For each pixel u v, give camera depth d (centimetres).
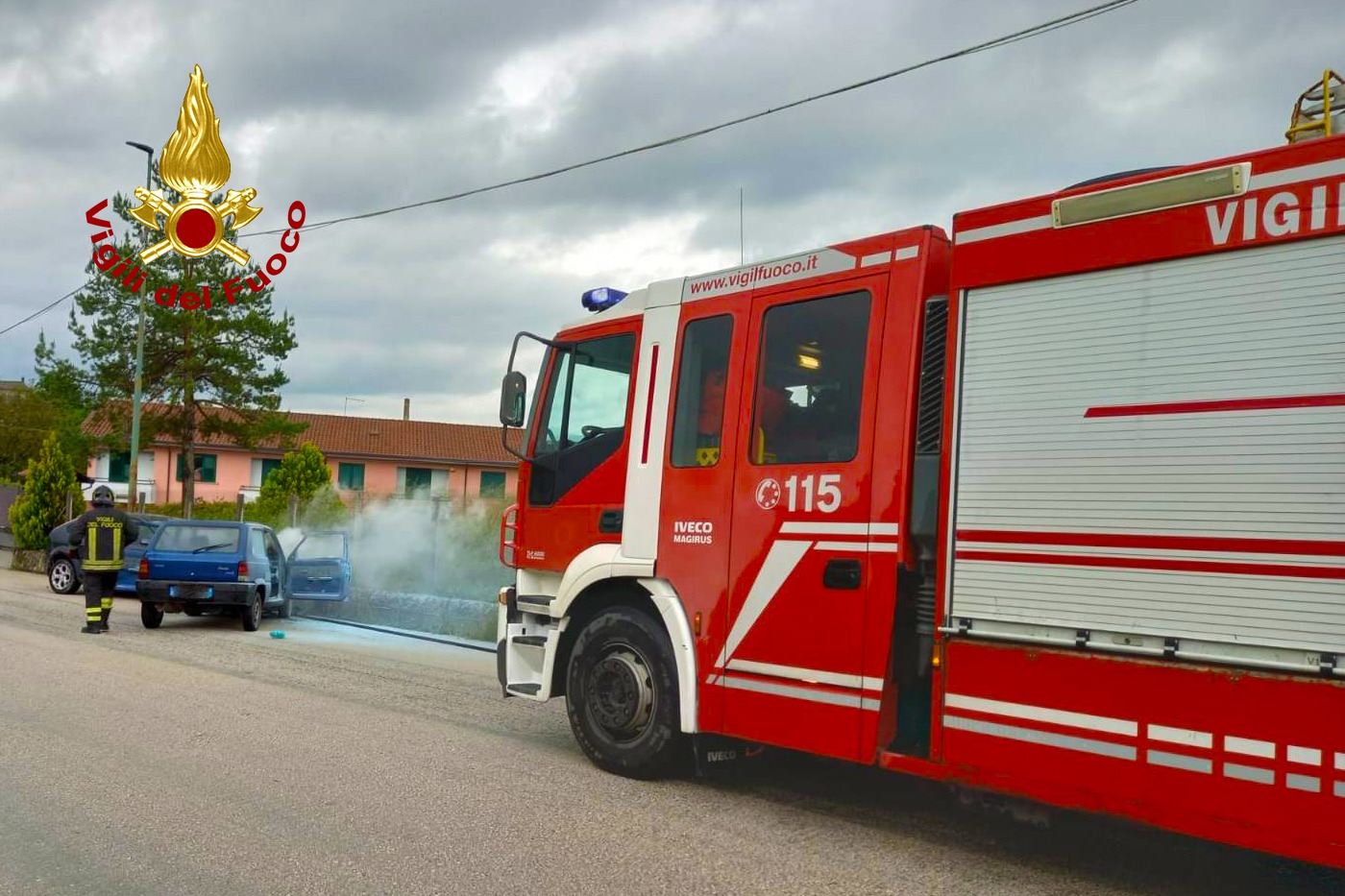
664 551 589
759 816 545
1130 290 411
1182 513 388
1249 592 370
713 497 566
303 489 3108
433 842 488
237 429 3189
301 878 438
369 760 645
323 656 1139
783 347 548
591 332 671
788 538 524
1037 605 425
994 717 435
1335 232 362
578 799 566
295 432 3253
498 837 497
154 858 459
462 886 431
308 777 600
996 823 542
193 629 1387
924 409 484
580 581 634
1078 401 421
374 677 991
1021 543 432
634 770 605
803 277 545
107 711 774
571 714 639
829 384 520
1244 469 374
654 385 616
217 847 475
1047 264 437
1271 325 373
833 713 495
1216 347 386
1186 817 381
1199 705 379
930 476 476
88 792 558
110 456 4762
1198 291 393
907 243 500
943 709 452
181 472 3225
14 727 709
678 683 573
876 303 506
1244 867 475
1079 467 418
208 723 741
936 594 458
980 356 455
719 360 582
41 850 467
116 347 3027
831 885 443
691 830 517
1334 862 346
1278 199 376
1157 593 392
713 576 561
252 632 1377
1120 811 397
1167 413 396
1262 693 365
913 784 621
